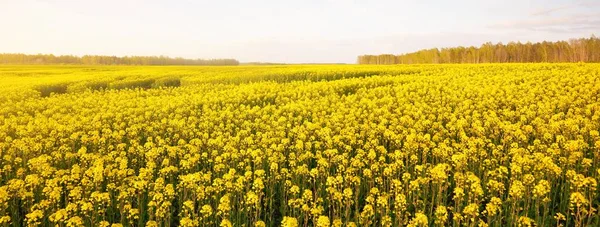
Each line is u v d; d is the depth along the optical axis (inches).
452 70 1553.9
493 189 361.4
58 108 900.0
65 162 517.0
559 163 451.2
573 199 308.7
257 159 459.8
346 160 445.4
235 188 382.0
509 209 365.1
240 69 2351.1
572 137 564.1
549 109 713.6
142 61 6146.7
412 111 758.5
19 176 451.5
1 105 955.3
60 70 2402.8
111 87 1395.2
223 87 1273.4
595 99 815.7
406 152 472.7
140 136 663.8
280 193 422.9
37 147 529.3
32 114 892.6
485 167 457.7
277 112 798.5
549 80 1062.4
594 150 466.6
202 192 368.8
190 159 459.8
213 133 621.9
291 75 1534.2
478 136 586.9
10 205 379.9
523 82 1117.7
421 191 398.9
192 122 753.6
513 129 576.7
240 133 626.2
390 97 938.1
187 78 1553.9
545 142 553.3
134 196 406.6
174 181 463.2
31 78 1691.7
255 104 986.7
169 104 897.5
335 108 844.6
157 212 333.4
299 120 732.0
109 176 422.0
